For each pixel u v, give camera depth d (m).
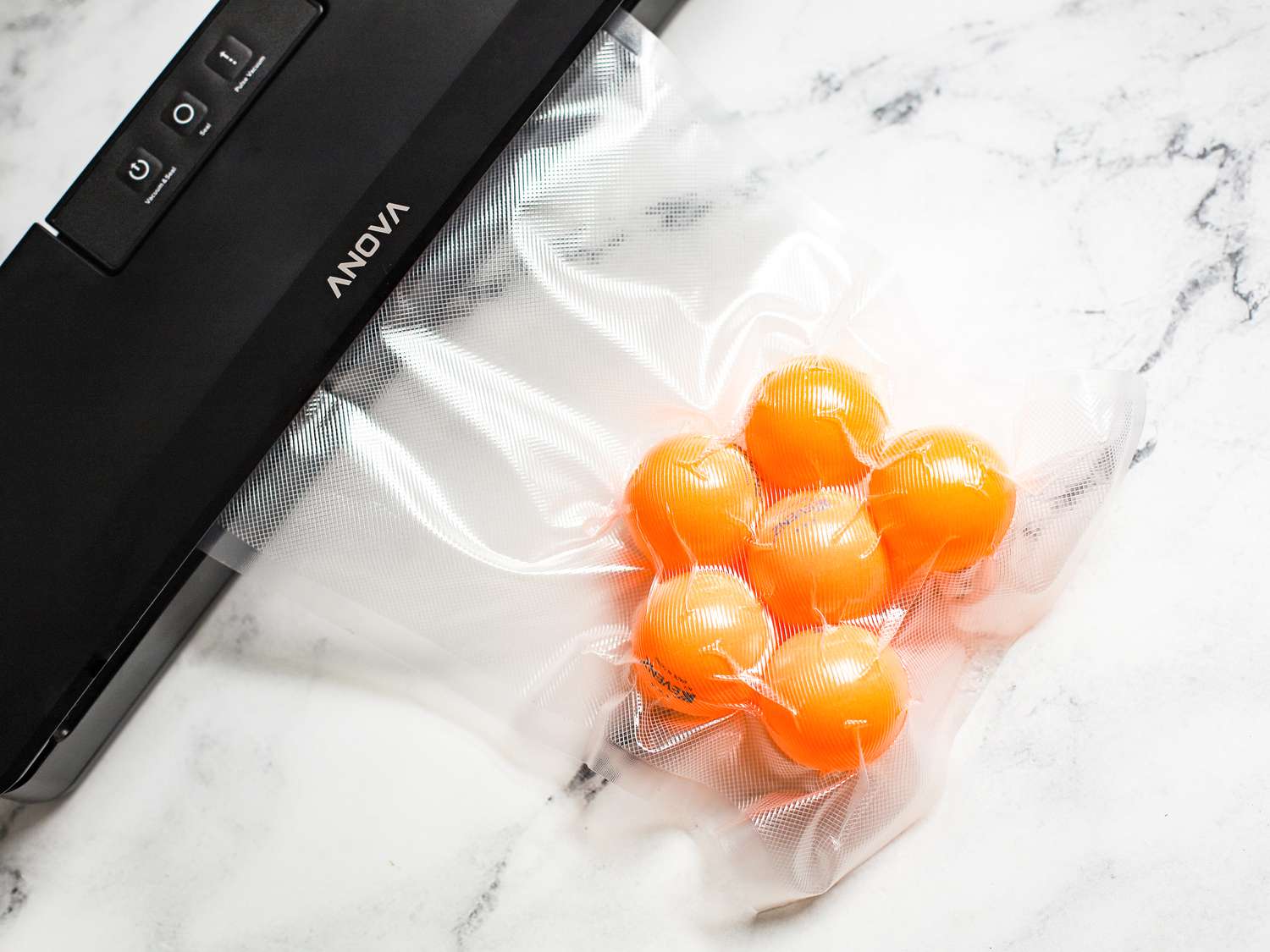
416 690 0.42
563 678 0.41
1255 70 0.42
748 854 0.40
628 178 0.42
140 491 0.38
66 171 0.44
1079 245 0.42
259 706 0.42
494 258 0.41
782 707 0.37
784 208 0.42
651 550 0.39
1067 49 0.43
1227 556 0.41
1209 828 0.40
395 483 0.41
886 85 0.43
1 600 0.37
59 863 0.42
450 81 0.38
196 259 0.38
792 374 0.38
